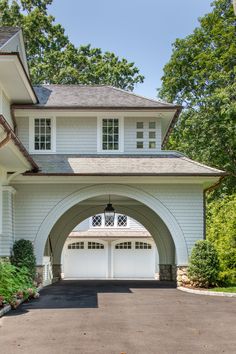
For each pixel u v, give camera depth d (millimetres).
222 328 8781
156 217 21812
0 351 6945
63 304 12094
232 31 28828
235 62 28469
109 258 31391
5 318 9812
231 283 16359
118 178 16641
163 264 21781
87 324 9117
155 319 9750
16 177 16422
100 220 31938
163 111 18641
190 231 16766
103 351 6930
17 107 18078
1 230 15383
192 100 29406
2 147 12289
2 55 13445
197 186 16953
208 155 27062
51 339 7766
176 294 14609
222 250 17328
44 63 37250
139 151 18812
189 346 7281
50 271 20891
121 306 11727
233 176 27609
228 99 25766
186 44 30281
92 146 18828
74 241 31281
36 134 18844
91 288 16953
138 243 31609
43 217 16734
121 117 18922
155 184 16953
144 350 7004
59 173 16266
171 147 31609
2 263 12250
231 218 18453
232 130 26172
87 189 16875
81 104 18719
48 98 19484
